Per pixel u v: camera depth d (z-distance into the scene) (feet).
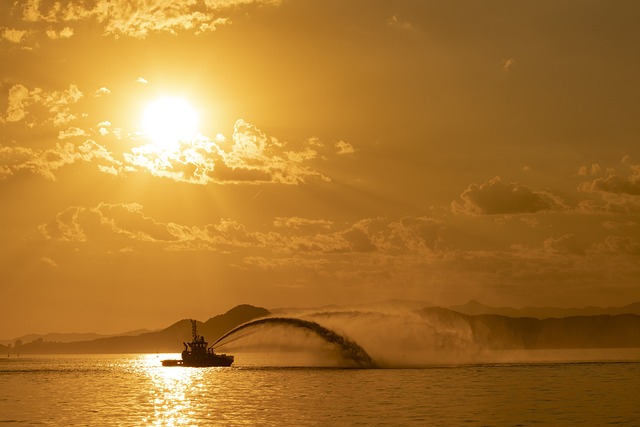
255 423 554.46
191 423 561.02
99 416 615.98
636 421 548.72
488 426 525.34
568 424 535.19
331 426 530.68
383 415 584.81
